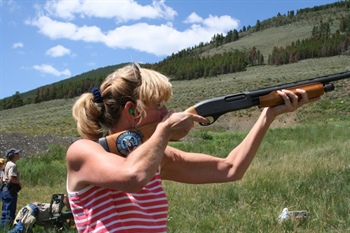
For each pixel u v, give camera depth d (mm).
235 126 51938
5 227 8336
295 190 7859
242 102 2557
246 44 191000
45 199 12477
